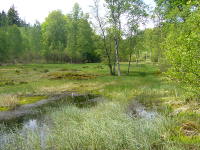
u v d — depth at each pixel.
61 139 6.88
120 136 6.62
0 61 49.81
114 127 7.15
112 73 30.05
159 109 10.58
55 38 62.44
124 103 12.23
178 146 6.01
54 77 27.83
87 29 49.59
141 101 13.07
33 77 28.25
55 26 63.09
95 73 32.25
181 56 6.70
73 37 53.28
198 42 6.41
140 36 29.81
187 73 6.80
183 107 9.93
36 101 14.73
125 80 22.61
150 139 6.54
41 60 57.03
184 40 6.93
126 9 26.77
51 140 6.99
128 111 10.54
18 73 32.38
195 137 6.46
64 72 33.31
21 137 7.14
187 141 6.29
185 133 6.86
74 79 26.31
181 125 7.56
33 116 10.72
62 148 6.55
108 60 29.91
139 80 22.03
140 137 6.61
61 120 9.02
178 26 13.89
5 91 18.17
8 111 12.05
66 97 16.02
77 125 8.14
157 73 28.61
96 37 29.28
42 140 7.18
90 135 6.86
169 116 8.63
